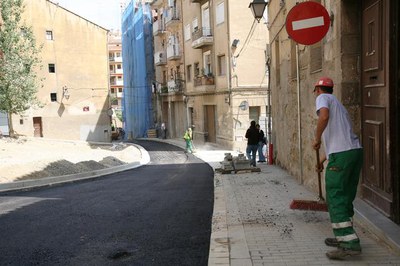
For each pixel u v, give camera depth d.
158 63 46.31
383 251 4.45
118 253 5.40
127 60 60.12
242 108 28.67
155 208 8.32
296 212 6.66
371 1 5.67
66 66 36.09
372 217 5.17
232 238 5.39
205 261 4.98
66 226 6.93
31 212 8.23
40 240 6.10
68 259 5.21
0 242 6.04
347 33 6.24
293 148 11.48
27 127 33.62
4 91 23.33
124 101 64.00
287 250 4.77
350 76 6.26
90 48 37.19
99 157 21.31
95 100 37.56
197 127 36.28
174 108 45.31
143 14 51.50
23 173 14.04
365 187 5.98
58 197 10.19
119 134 60.72
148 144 38.50
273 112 16.39
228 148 29.48
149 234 6.29
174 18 39.91
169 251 5.43
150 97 52.31
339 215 4.30
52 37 35.41
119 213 7.91
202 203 8.70
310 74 8.62
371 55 5.68
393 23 4.86
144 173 16.53
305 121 9.34
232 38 28.27
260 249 4.86
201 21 33.66
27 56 24.64
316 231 5.51
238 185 10.23
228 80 28.78
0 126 32.41
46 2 34.91
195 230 6.45
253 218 6.45
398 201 4.84
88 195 10.38
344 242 4.27
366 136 5.96
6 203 9.49
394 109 4.88
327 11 6.84
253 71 28.67
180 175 14.97
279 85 14.53
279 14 13.52
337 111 4.44
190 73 37.94
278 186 9.72
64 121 36.12
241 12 28.31
